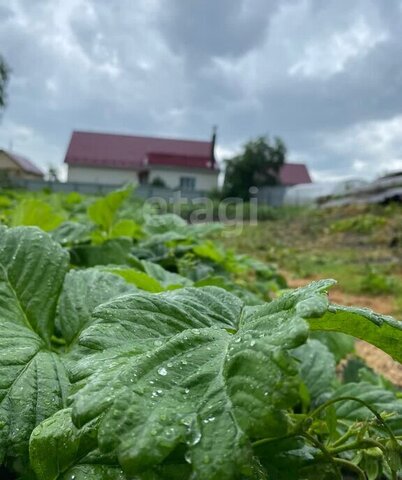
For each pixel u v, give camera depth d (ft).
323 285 2.96
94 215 12.18
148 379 2.67
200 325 3.39
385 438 3.63
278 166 161.89
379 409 5.28
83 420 2.48
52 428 3.13
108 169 212.43
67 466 3.04
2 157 187.62
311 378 6.34
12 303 4.56
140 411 2.49
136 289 5.30
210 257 12.75
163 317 3.35
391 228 69.21
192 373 2.72
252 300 8.17
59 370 3.81
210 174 211.61
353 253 53.78
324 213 96.17
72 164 210.59
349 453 4.74
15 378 3.59
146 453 2.32
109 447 2.37
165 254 11.88
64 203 28.37
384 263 45.91
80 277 5.25
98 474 2.97
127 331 3.19
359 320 3.39
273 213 107.86
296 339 2.52
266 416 2.36
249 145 160.35
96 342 3.07
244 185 158.61
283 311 2.88
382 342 3.53
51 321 4.62
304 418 3.26
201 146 224.33
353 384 5.92
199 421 2.45
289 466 3.32
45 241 5.07
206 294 3.85
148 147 221.05
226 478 2.25
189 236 13.02
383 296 30.68
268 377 2.46
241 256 17.10
